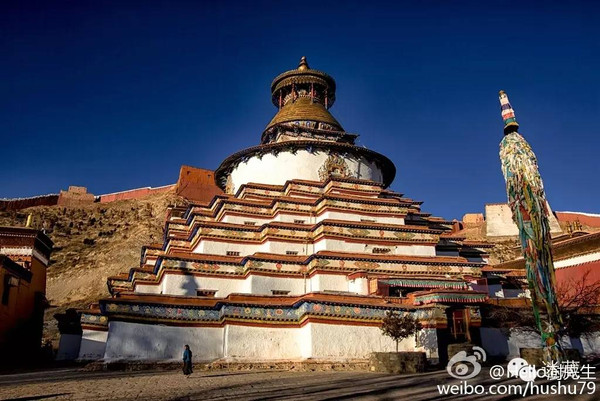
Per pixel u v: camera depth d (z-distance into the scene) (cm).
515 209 1537
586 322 2411
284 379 1584
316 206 3009
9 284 2894
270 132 3728
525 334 2327
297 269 2594
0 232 3325
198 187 9156
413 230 2827
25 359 3000
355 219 2909
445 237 3262
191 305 2152
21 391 1362
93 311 2591
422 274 2614
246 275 2583
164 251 3422
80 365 2483
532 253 1477
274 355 2069
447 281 2497
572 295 3145
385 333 2086
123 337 2036
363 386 1373
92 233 8344
